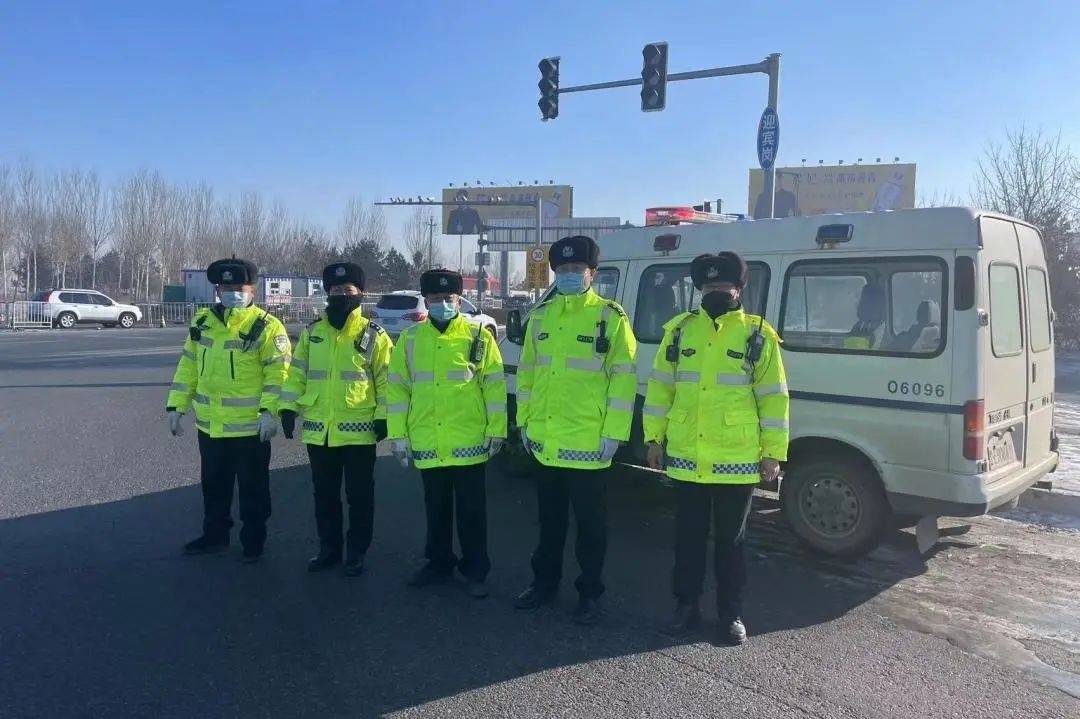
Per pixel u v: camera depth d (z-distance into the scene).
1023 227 6.07
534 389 4.82
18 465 8.41
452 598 5.09
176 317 39.97
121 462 8.60
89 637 4.44
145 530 6.34
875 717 3.74
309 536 6.28
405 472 8.50
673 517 7.04
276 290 46.44
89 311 35.84
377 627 4.63
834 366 5.77
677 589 4.64
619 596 5.20
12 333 31.27
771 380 4.46
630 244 7.14
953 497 5.29
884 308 5.62
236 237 62.78
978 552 6.22
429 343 5.03
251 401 5.61
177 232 61.62
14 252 59.06
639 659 4.29
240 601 4.97
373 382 5.43
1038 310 6.27
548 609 4.94
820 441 5.90
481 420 5.08
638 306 6.99
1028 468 6.04
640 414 6.81
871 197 50.44
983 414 5.29
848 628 4.77
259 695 3.85
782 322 6.08
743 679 4.08
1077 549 6.31
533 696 3.87
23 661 4.15
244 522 5.62
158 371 17.27
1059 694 4.01
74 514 6.74
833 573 5.72
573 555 6.05
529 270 25.78
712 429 4.44
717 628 4.69
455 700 3.83
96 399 13.09
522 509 7.16
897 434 5.50
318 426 5.30
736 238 6.43
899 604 5.16
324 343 5.35
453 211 64.81
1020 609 5.11
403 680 4.02
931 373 5.37
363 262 59.50
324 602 4.98
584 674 4.10
